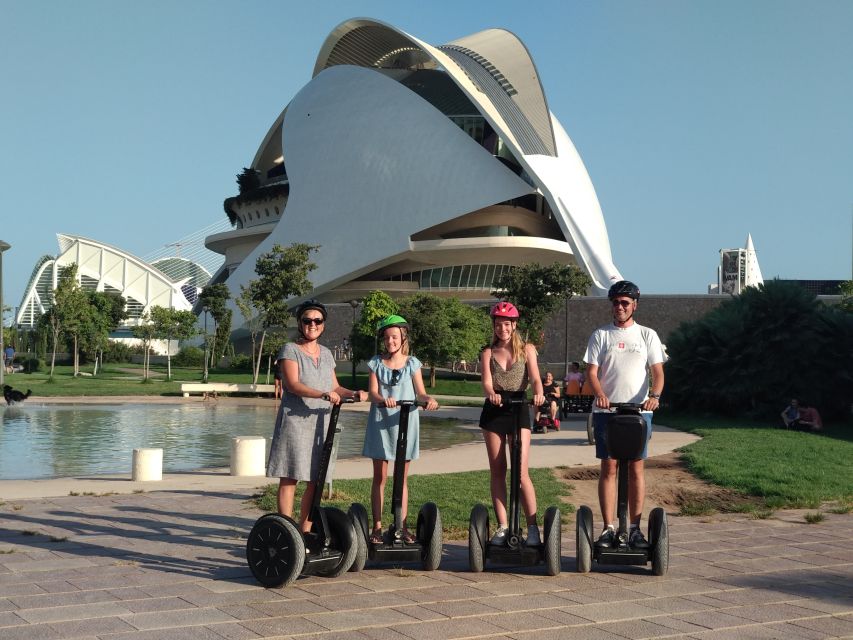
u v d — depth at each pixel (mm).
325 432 6570
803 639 4902
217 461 15992
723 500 10773
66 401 35375
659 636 4918
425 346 50875
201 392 41531
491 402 6645
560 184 66250
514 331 6691
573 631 4984
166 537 7793
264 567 5957
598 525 8711
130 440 19969
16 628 4883
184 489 10922
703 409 25312
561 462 14117
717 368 24484
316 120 76438
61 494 10523
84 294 62625
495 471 6766
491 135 69000
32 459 16047
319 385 6508
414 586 6090
